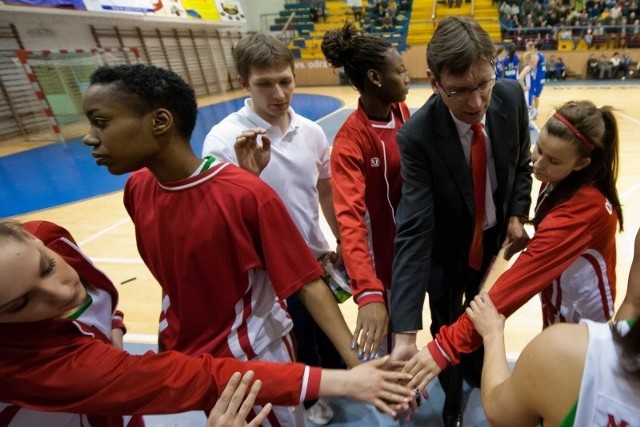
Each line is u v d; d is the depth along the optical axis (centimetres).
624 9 1431
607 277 126
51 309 69
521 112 137
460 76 104
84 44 1055
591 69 1311
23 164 680
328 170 167
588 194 111
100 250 348
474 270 151
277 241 90
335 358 182
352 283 122
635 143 536
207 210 87
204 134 827
